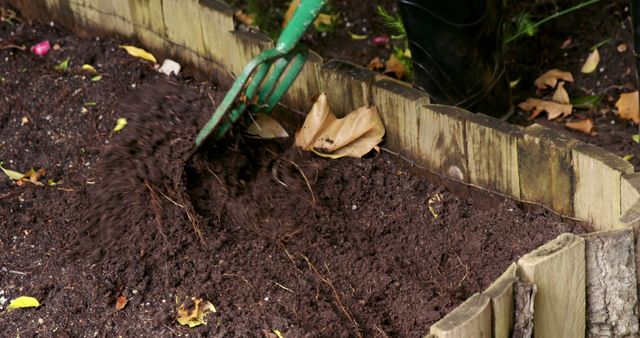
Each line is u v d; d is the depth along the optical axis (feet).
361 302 8.97
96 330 8.79
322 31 13.73
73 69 12.16
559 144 8.96
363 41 13.53
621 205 8.57
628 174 8.48
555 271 7.73
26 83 11.89
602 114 12.18
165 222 9.56
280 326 8.59
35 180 10.50
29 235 9.82
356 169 10.34
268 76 10.68
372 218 10.00
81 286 9.16
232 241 9.58
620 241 7.91
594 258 7.94
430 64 10.90
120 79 11.76
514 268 7.66
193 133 10.37
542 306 7.79
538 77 12.78
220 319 8.73
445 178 10.07
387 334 8.70
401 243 9.71
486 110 11.35
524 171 9.36
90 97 11.50
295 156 10.48
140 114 10.84
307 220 9.89
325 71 10.44
